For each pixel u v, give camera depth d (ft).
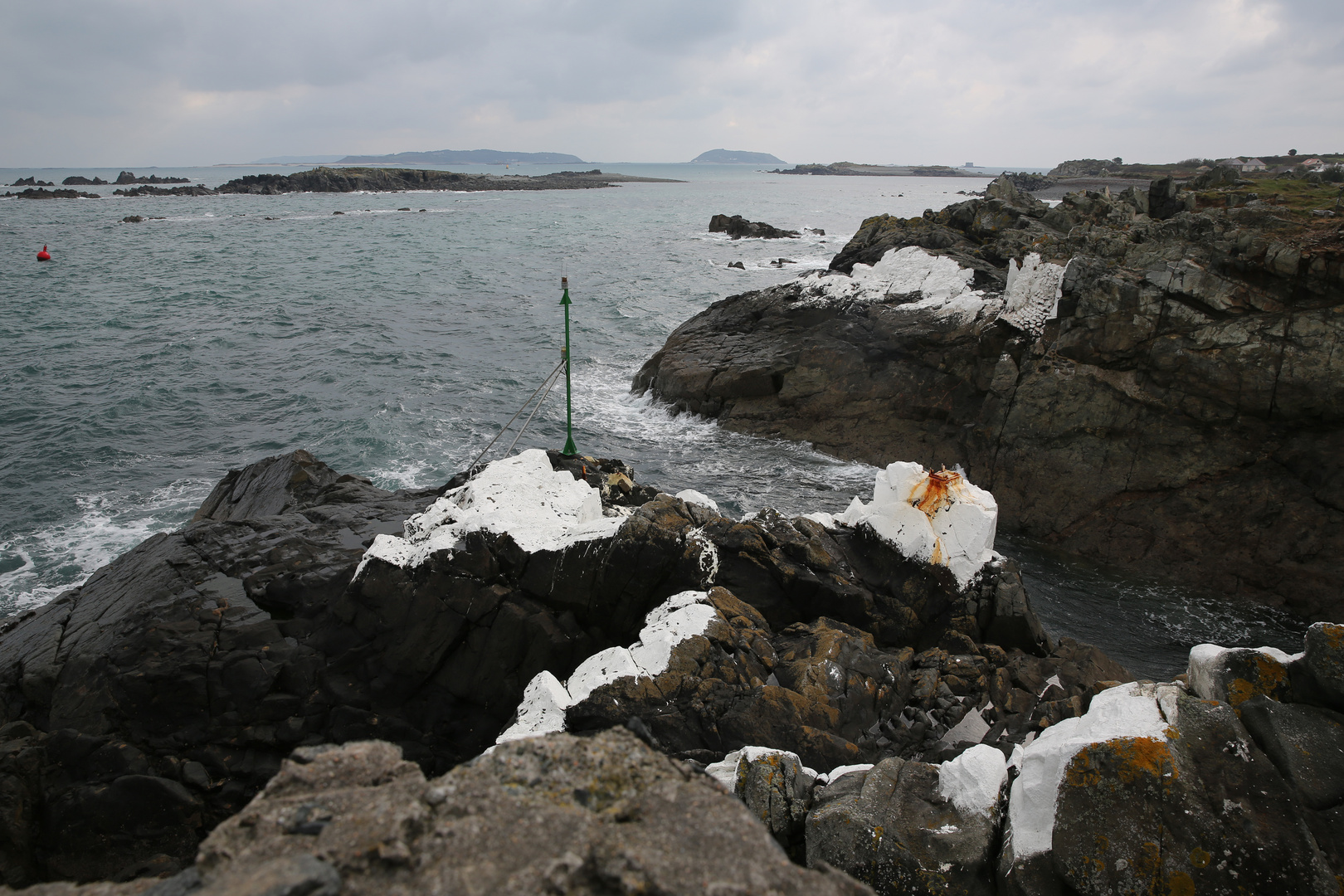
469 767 10.54
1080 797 14.92
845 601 35.42
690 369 85.40
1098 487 62.44
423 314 133.18
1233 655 16.10
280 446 74.08
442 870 8.49
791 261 197.47
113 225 280.31
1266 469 57.88
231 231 264.72
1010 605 35.35
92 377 92.84
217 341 111.04
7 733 31.01
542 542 34.12
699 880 8.45
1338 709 14.80
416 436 77.41
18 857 28.45
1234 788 14.12
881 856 16.25
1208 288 59.82
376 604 33.63
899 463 37.68
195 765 30.78
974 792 16.70
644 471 71.67
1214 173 126.41
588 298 149.59
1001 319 70.08
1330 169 135.03
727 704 28.27
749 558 35.73
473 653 33.17
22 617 38.73
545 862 8.69
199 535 40.29
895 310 79.66
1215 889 13.62
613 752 10.87
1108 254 72.95
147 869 28.66
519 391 93.50
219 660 32.55
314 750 10.76
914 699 30.86
